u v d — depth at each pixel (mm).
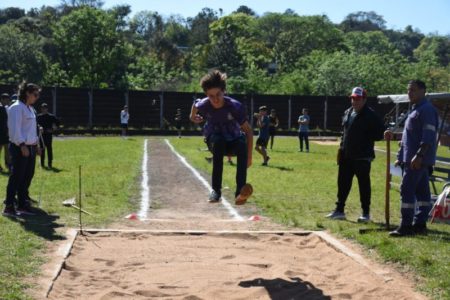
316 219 9953
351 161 9859
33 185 13273
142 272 6742
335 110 48344
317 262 7387
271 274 6723
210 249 7883
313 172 17812
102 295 5879
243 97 46719
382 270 6754
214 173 6918
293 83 60875
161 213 10602
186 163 19906
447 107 12195
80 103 42938
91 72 69750
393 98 14695
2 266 6398
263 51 99188
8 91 38438
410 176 8219
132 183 14531
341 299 5902
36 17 117938
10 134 9336
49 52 82438
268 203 11766
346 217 10297
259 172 17562
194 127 45250
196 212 10797
